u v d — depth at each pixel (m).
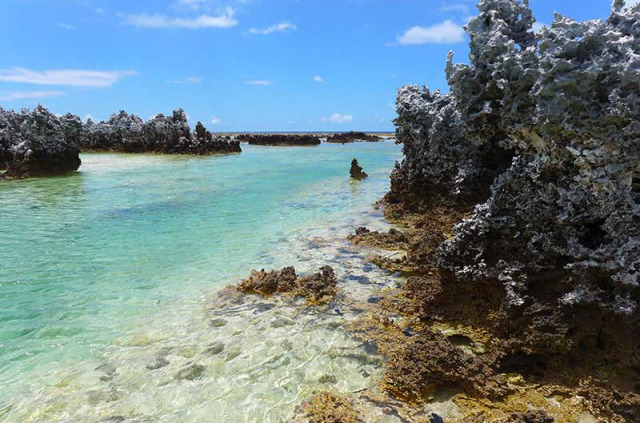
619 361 5.59
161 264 10.44
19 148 26.72
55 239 12.52
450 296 7.50
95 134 51.50
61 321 7.55
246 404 5.36
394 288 8.80
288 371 6.04
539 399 5.34
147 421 5.07
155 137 49.00
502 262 6.74
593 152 5.80
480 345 6.53
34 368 6.15
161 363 6.26
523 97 6.77
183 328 7.30
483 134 8.09
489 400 5.37
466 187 13.77
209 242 12.24
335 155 46.56
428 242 9.99
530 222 6.63
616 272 5.62
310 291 8.53
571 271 6.07
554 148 6.27
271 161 38.91
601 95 5.82
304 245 11.90
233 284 9.19
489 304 6.99
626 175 5.65
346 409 5.20
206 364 6.23
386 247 11.51
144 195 19.91
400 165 16.95
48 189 21.64
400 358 6.07
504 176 7.14
